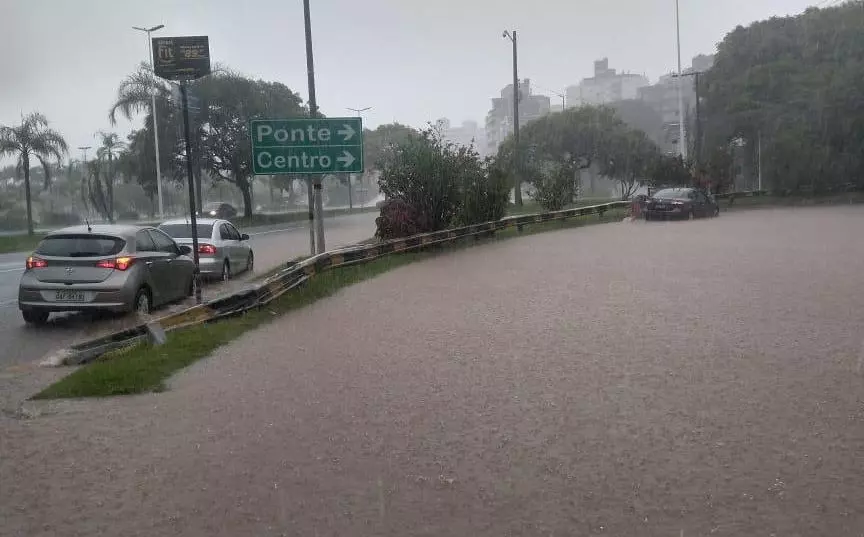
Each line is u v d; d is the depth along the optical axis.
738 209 45.06
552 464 5.28
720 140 53.31
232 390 7.36
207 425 6.27
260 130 18.27
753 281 14.59
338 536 4.23
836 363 8.08
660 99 110.38
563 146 59.59
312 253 19.45
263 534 4.27
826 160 49.44
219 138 46.75
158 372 7.96
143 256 12.02
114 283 11.34
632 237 26.20
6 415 6.62
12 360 9.20
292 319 11.47
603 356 8.58
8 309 13.23
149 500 4.75
